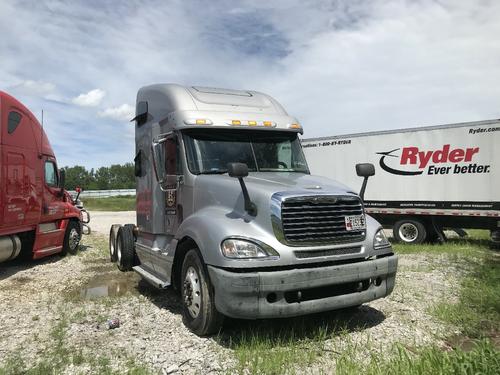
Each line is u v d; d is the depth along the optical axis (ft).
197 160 20.04
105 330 18.21
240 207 17.17
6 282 28.30
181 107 20.99
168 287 20.30
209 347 16.14
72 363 14.85
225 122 20.67
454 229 51.08
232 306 15.17
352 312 20.31
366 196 53.72
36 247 34.40
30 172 32.94
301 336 17.07
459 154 47.26
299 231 16.21
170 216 21.90
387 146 52.13
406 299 22.56
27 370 14.33
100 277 29.63
